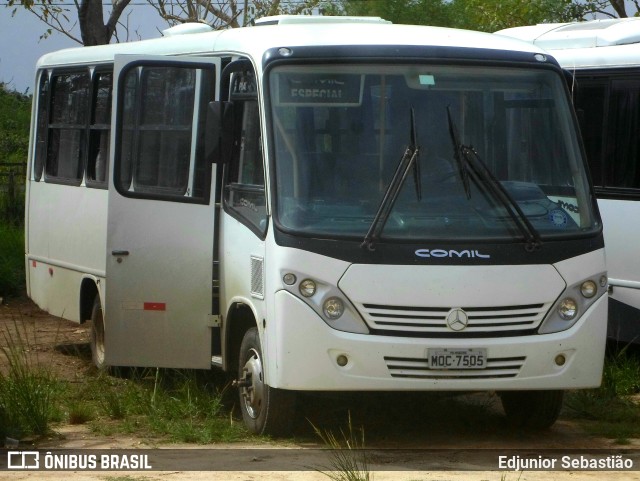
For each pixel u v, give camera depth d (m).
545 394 9.97
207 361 10.52
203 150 10.53
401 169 9.24
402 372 8.95
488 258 9.09
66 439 9.65
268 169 9.27
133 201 10.67
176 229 10.55
